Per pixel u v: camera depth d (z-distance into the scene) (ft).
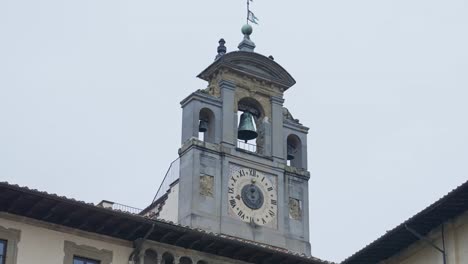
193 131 248.93
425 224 183.32
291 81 264.93
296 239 250.57
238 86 258.78
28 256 193.36
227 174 248.11
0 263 190.70
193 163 244.83
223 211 243.40
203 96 253.03
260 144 258.37
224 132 251.60
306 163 261.65
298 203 255.70
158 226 200.85
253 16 274.98
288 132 262.47
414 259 189.26
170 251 205.46
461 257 178.91
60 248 196.95
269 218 249.14
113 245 202.49
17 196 189.26
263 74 262.26
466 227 179.52
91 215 196.34
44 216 195.93
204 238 205.05
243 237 242.78
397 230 184.14
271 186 253.03
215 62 256.93
